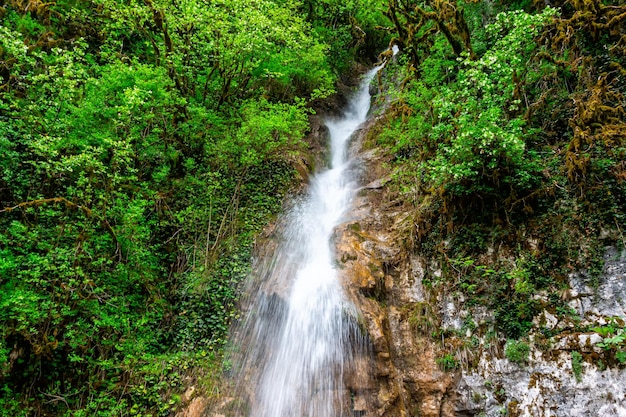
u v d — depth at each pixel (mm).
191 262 7676
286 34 9734
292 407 5840
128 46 10258
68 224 6332
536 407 4930
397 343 6223
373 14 16328
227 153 8438
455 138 6582
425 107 8680
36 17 8773
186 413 5512
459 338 5922
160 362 6055
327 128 12922
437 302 6445
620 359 4555
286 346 6418
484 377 5465
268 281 7281
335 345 6113
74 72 6805
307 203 9359
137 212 6516
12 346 5375
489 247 6324
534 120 6848
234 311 6898
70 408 5543
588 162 5715
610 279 5125
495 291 5914
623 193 5414
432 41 11141
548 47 7688
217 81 9836
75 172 6801
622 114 5957
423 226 7316
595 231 5449
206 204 8430
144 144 7566
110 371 5965
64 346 5832
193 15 8547
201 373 6031
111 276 6566
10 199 6336
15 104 6094
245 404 5785
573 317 5180
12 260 5488
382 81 13836
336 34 15656
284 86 12117
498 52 6531
